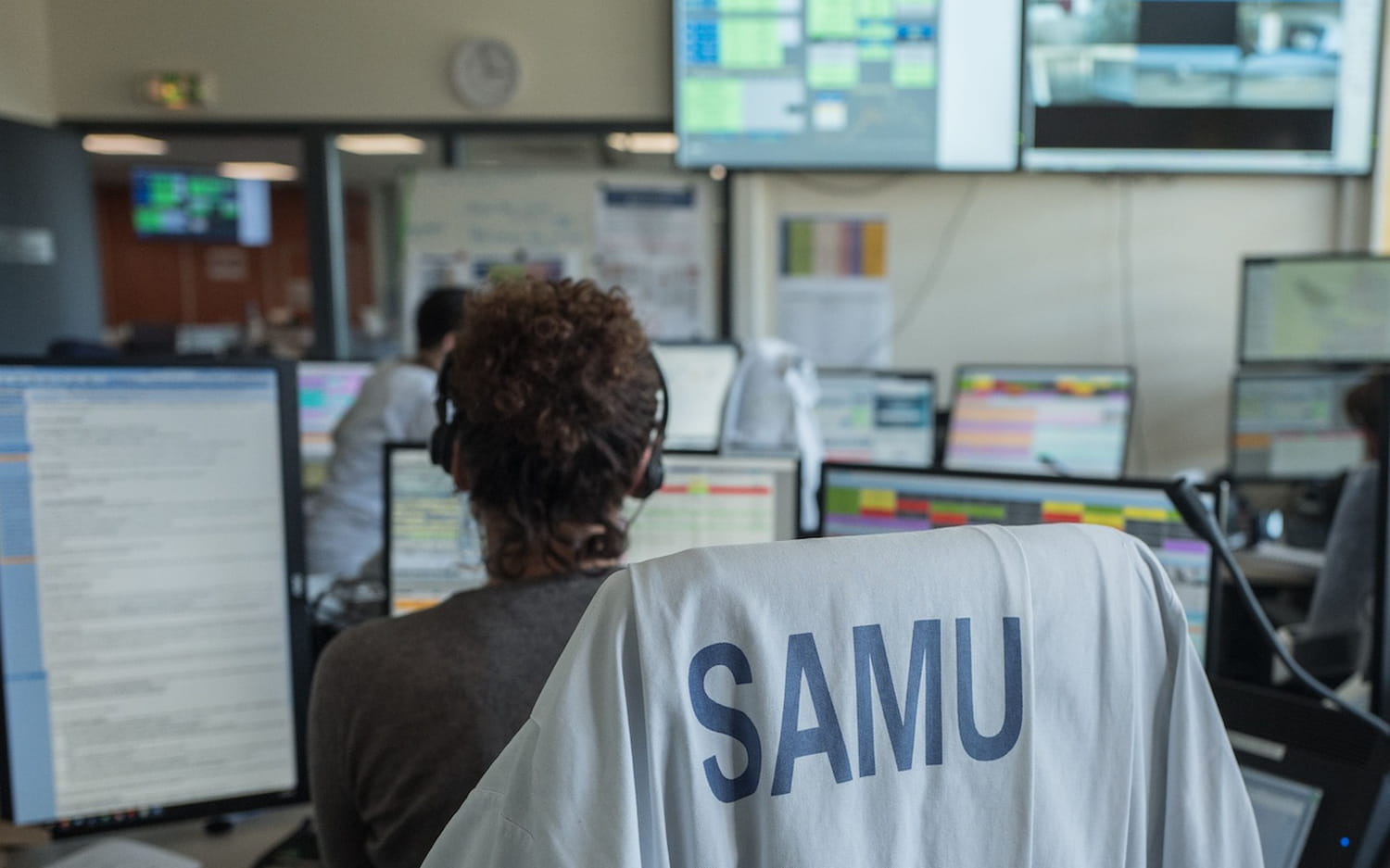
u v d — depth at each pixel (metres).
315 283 3.90
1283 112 3.65
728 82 3.73
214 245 9.85
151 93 3.75
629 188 3.96
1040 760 0.58
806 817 0.52
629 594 0.51
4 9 3.54
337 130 3.82
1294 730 0.95
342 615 1.71
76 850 1.18
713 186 3.97
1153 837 0.64
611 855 0.49
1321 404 3.11
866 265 4.02
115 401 1.11
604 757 0.50
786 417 2.24
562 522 0.85
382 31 3.78
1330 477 3.05
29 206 3.62
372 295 9.56
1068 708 0.59
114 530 1.12
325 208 3.87
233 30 3.78
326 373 3.28
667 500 1.42
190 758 1.15
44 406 1.09
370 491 2.50
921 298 4.03
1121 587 0.60
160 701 1.14
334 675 0.85
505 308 0.85
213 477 1.14
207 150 7.54
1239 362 3.37
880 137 3.74
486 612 0.83
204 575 1.15
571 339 0.83
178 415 1.13
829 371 3.07
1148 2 3.60
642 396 0.87
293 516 1.17
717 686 0.51
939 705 0.55
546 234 3.98
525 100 3.81
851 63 3.71
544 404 0.81
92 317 3.96
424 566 1.42
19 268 3.57
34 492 1.09
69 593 1.11
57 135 3.77
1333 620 1.80
